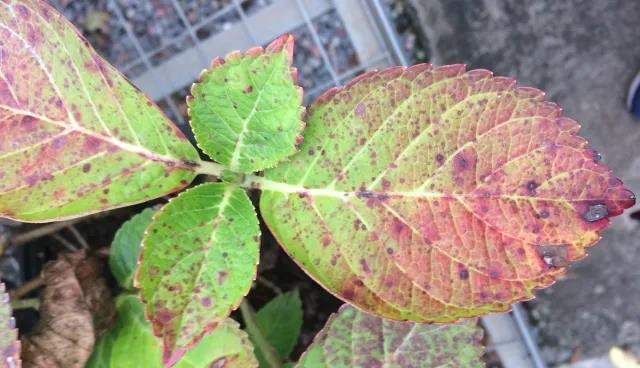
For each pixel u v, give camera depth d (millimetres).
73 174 211
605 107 408
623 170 414
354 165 212
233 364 245
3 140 208
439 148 208
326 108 210
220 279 198
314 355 251
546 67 406
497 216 205
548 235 202
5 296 233
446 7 398
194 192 206
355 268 210
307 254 212
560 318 426
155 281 193
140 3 385
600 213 199
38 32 203
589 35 400
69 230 328
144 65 385
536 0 396
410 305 207
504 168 205
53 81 208
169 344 190
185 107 379
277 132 203
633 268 418
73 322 258
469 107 206
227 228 203
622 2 394
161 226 197
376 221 211
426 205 209
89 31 386
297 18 377
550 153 202
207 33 384
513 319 390
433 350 253
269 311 311
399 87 208
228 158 211
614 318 423
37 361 252
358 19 367
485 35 403
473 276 206
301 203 214
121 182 212
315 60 384
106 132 212
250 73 193
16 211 207
